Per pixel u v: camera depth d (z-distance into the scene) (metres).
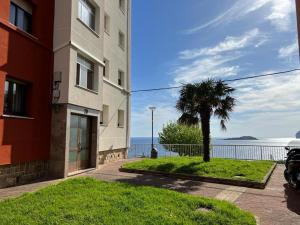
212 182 10.33
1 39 8.95
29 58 10.23
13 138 9.31
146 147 22.44
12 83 9.73
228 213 5.87
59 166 10.92
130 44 21.06
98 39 14.12
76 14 11.91
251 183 9.54
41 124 10.73
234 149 18.45
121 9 19.67
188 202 6.56
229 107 14.48
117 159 18.36
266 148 17.62
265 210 6.77
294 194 8.51
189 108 14.55
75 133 12.38
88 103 12.80
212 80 14.56
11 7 9.86
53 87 11.31
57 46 11.51
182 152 21.41
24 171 9.86
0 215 5.35
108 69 17.16
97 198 6.59
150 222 5.13
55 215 5.38
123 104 19.44
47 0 11.41
